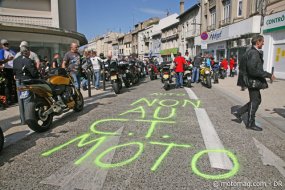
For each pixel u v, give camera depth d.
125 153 3.78
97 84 11.61
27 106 4.60
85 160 3.57
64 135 4.67
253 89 4.86
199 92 10.14
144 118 5.80
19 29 16.09
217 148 3.97
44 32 17.55
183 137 4.48
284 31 14.59
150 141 4.28
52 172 3.23
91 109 6.88
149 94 9.58
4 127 5.22
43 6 19.83
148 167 3.33
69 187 2.87
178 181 2.98
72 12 23.47
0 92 7.40
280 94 9.25
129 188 2.84
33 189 2.85
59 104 5.28
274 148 4.00
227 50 23.00
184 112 6.40
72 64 7.42
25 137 4.59
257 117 5.91
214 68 13.97
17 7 18.84
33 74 5.76
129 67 12.35
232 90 10.62
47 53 18.64
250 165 3.40
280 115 5.98
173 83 12.95
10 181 3.03
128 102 7.85
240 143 4.20
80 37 21.17
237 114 5.42
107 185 2.90
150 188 2.84
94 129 4.99
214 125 5.23
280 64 15.12
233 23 20.86
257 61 4.60
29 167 3.39
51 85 5.20
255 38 4.71
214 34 25.41
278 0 14.95
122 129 4.96
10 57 7.14
